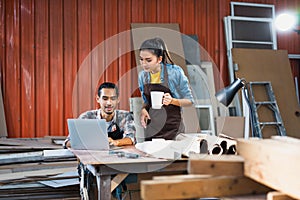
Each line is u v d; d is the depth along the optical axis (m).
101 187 2.21
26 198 3.33
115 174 2.23
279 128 4.60
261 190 1.33
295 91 4.88
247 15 4.94
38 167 3.62
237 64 4.69
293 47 5.15
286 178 1.11
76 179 3.59
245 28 4.89
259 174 1.23
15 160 3.59
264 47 4.95
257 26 4.95
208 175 1.30
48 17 4.25
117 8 4.47
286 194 1.15
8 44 4.13
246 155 1.30
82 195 2.74
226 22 4.82
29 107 4.19
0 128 4.03
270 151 1.17
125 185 2.67
